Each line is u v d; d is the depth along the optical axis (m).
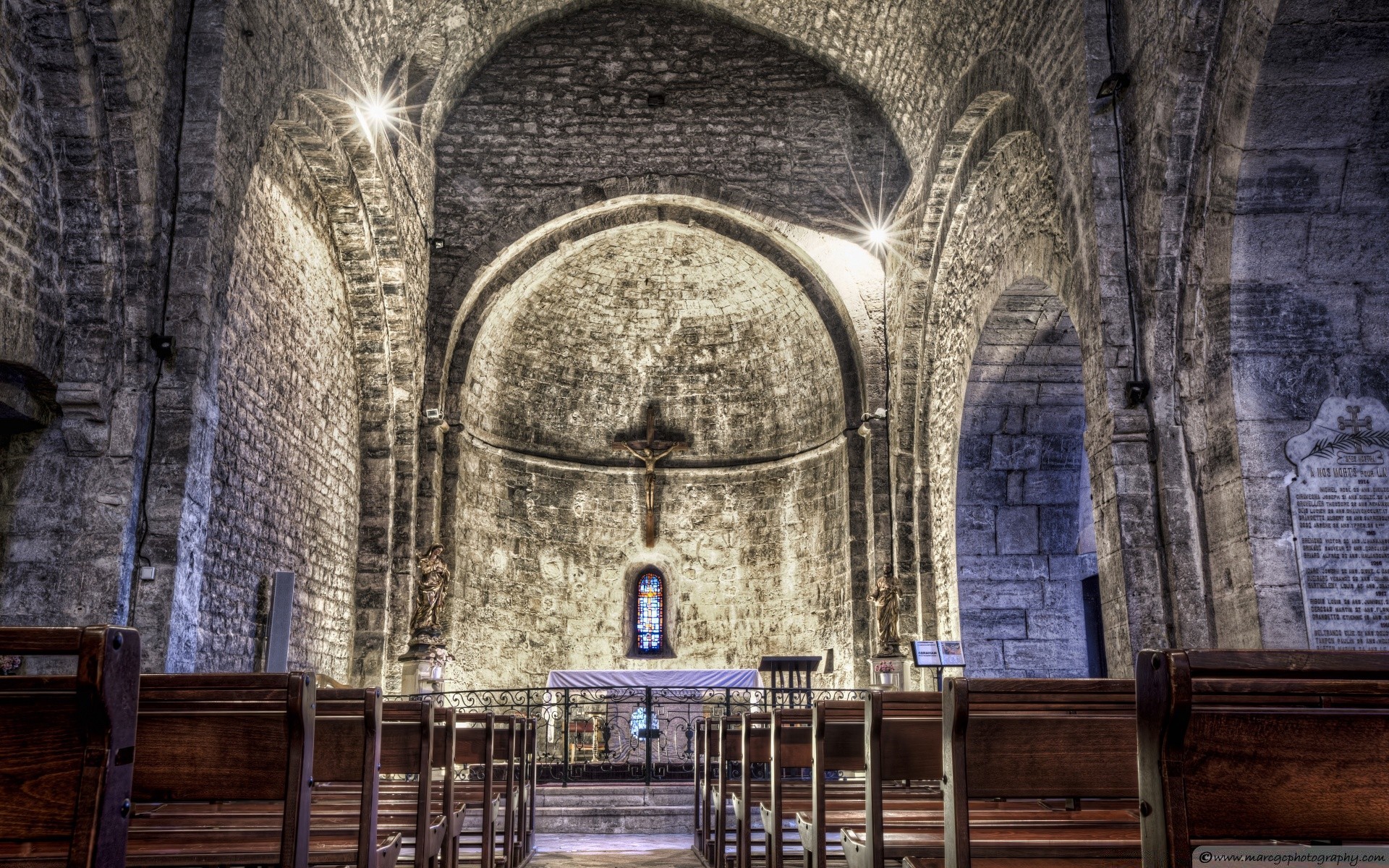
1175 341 9.52
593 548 19.23
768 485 19.20
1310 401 8.90
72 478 8.47
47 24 8.00
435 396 15.98
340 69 12.20
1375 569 8.65
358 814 4.91
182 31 9.22
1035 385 14.57
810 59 17.36
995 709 3.49
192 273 8.90
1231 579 8.91
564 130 17.00
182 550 8.59
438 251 16.45
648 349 19.50
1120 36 10.27
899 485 16.42
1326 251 8.98
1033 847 3.47
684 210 17.16
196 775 3.15
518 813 8.72
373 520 15.35
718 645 19.00
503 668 17.69
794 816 6.50
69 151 8.39
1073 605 14.87
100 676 2.28
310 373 13.52
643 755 18.00
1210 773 2.36
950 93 14.37
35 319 8.16
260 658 11.67
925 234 15.67
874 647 16.12
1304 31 8.06
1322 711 2.37
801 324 18.31
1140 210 9.77
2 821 2.27
